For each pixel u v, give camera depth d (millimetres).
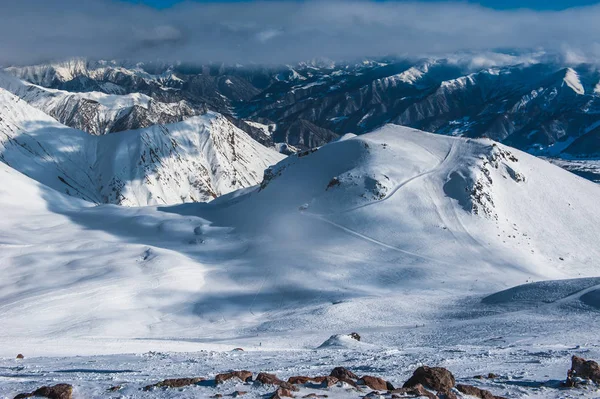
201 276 100375
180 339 58188
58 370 22625
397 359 27047
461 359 26625
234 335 64688
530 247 122812
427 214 126812
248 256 113938
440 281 99062
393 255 111438
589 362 18062
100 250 111938
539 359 25938
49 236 133000
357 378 15625
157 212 154750
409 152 148875
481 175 137125
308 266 103812
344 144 154750
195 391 14234
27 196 165875
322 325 66500
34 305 78688
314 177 145000
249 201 147875
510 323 52000
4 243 117938
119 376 19641
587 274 115312
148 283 93062
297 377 15125
